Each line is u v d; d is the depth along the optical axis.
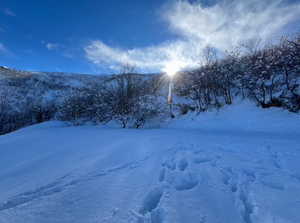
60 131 8.19
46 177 2.54
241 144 4.16
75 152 3.88
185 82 17.06
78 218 1.62
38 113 20.41
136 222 1.55
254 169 2.60
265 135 6.14
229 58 13.50
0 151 4.15
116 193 2.04
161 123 14.37
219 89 13.45
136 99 14.14
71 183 2.32
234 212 1.65
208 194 1.95
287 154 3.24
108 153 3.71
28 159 3.47
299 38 10.09
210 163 2.89
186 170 2.63
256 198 1.82
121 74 15.04
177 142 4.55
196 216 1.60
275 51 10.41
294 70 9.49
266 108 9.66
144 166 2.89
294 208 1.63
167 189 2.09
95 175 2.57
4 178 2.56
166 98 17.11
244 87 11.74
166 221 1.54
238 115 10.39
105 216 1.63
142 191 2.06
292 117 8.07
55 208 1.77
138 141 4.88
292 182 2.14
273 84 9.84
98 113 15.21
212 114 12.09
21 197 1.99
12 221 1.59
